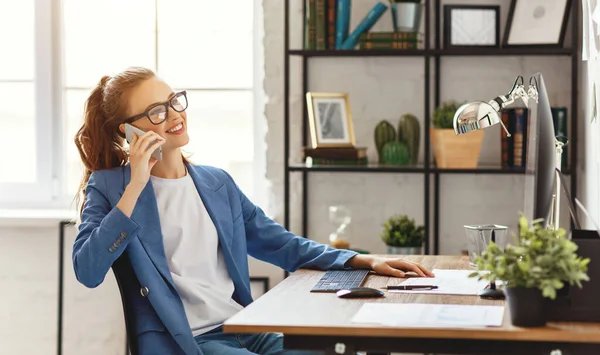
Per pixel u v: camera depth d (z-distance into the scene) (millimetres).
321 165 3799
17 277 4102
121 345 4043
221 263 2646
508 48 3709
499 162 3963
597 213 3270
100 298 4039
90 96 2658
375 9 3734
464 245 4035
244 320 1909
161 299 2391
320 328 1835
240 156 4215
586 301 1833
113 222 2367
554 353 1767
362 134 4031
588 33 3125
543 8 3693
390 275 2557
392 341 1854
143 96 2561
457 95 3973
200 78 4215
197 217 2611
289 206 4016
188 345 2348
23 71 4266
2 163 4293
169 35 4215
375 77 4012
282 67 4012
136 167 2432
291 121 4039
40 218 4008
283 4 3990
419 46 3939
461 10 3766
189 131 4227
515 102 3928
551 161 2184
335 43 3793
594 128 3227
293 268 2773
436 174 3914
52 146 4262
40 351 4113
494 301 2113
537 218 2076
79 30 4230
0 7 4246
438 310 1974
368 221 4066
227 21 4199
